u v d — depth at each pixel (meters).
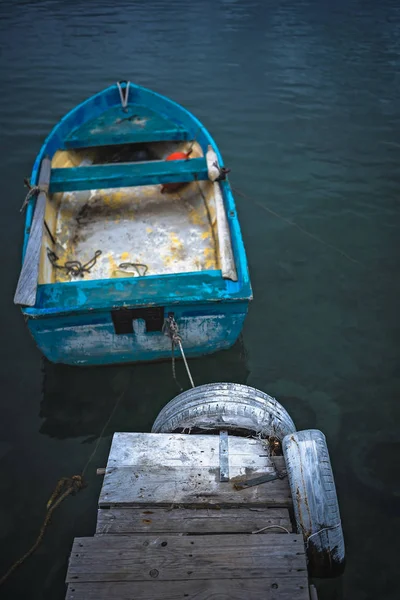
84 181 6.75
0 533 4.72
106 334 5.50
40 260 5.96
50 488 5.07
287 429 4.45
